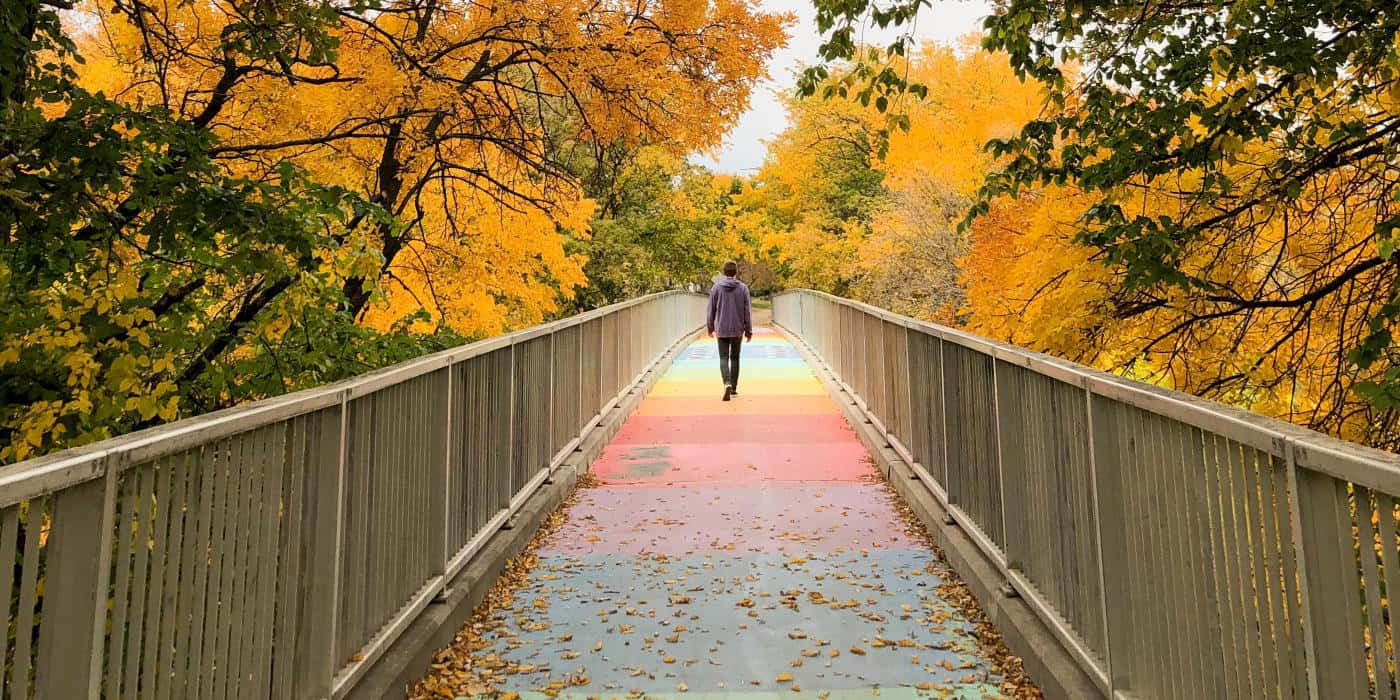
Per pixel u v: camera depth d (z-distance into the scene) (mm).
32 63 3439
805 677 3092
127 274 3229
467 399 3957
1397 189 4758
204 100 5820
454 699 2930
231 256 3555
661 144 7223
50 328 3170
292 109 6000
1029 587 3295
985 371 3977
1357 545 1435
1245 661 1799
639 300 11242
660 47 6504
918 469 5523
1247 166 6129
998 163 16922
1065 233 7676
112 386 3107
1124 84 4895
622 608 3795
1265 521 1700
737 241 36500
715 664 3211
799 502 5660
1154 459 2217
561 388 6141
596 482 6273
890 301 19984
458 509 3801
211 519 1889
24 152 3014
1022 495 3451
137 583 1633
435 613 3342
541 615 3717
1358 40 4070
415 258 8703
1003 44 4816
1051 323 7695
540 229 9969
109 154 3064
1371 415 5352
